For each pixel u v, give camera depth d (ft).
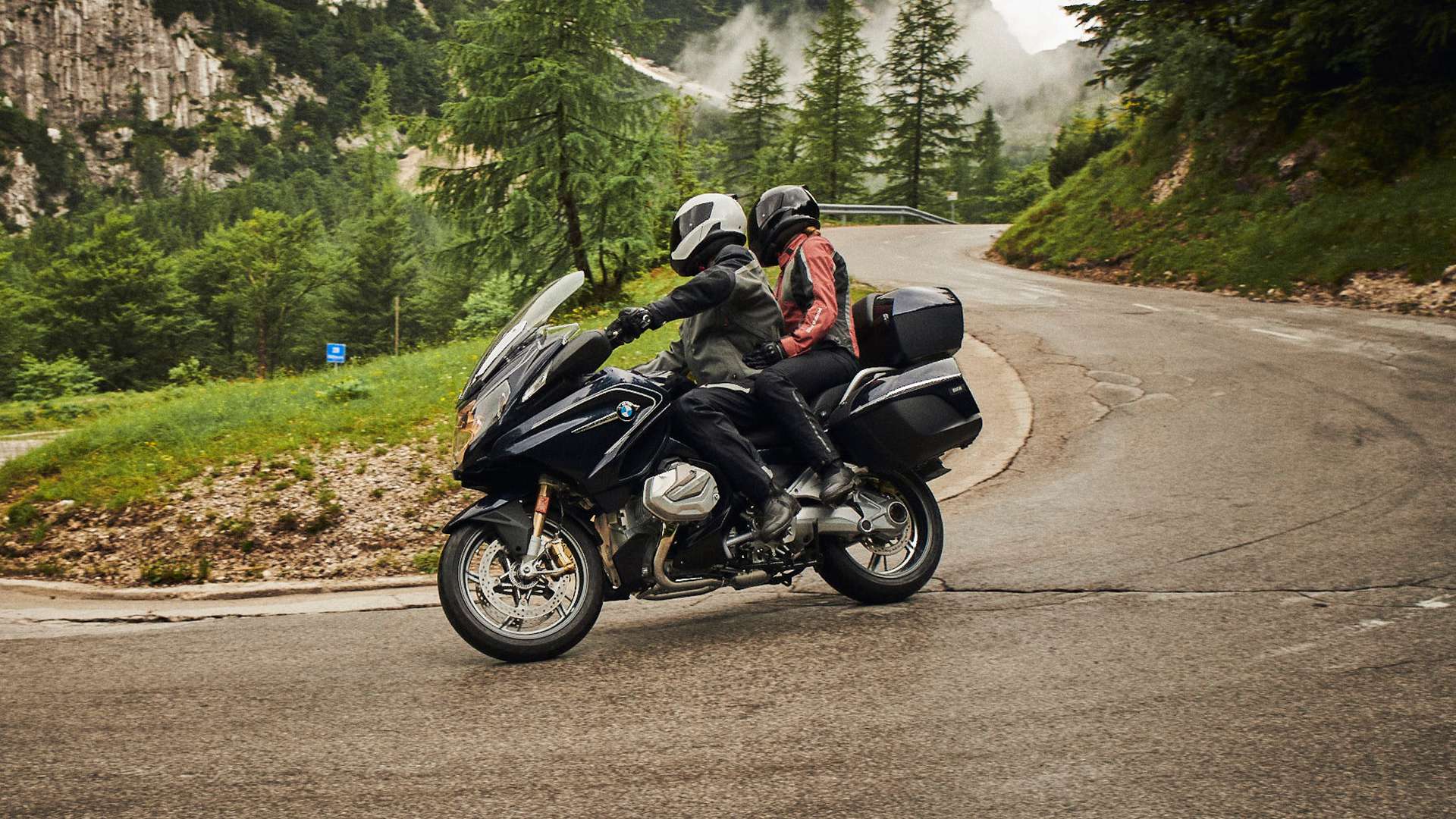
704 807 9.48
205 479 28.12
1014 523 21.62
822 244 16.07
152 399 64.69
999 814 9.23
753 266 15.33
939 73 235.81
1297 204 69.10
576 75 85.71
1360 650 13.38
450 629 16.25
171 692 13.17
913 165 238.48
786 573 16.05
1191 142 82.12
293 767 10.54
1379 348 40.34
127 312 240.73
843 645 14.29
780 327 15.57
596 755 10.72
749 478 14.83
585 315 78.48
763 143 272.51
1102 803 9.42
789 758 10.55
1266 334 44.96
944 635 14.55
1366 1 65.46
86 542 25.14
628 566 14.64
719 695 12.46
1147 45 84.33
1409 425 28.43
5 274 334.03
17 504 27.50
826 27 236.84
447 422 32.04
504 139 89.35
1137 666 13.05
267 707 12.49
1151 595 16.21
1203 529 20.30
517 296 94.58
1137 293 63.82
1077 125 153.79
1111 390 35.45
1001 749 10.65
